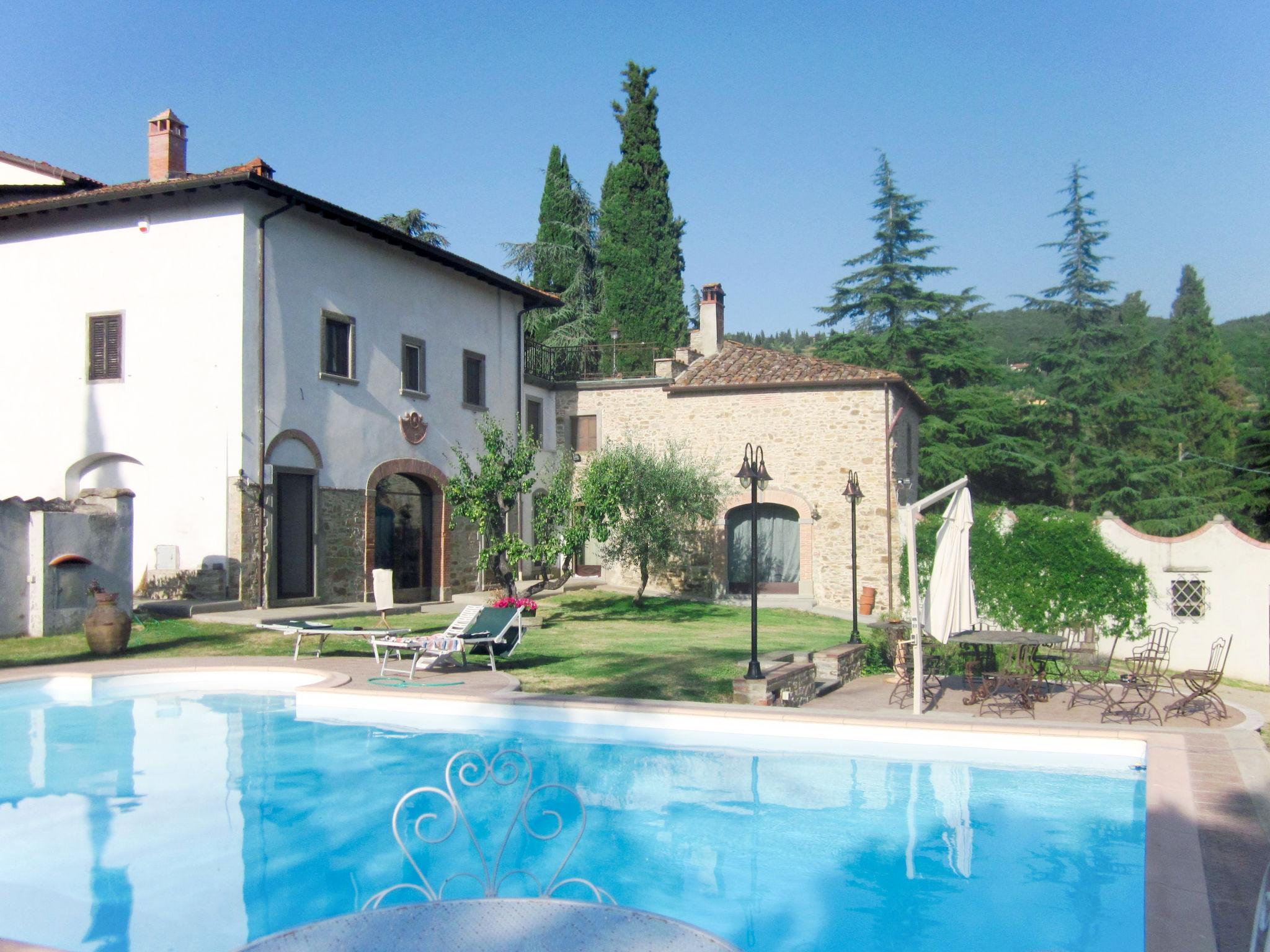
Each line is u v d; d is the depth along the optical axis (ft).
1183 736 24.43
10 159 59.31
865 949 14.37
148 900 16.20
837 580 73.51
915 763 24.50
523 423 77.25
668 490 67.51
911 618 40.42
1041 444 114.52
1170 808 18.10
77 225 54.70
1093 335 124.36
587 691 32.99
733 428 77.15
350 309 58.13
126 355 53.31
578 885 16.90
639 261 110.52
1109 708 29.53
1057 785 22.59
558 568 75.92
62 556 41.45
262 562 51.24
